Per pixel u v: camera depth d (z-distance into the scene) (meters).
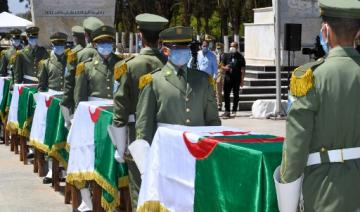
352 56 3.47
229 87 17.55
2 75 13.61
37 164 9.70
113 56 7.47
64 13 16.03
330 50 3.53
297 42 17.39
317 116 3.43
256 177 3.72
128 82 5.74
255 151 3.78
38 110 8.73
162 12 50.28
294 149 3.39
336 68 3.43
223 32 45.88
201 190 4.29
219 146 4.11
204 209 4.25
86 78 7.39
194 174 4.38
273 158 3.72
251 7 43.66
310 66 3.48
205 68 17.62
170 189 4.72
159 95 5.23
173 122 5.21
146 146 5.18
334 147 3.44
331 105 3.40
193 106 5.22
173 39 5.16
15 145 11.38
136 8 53.09
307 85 3.39
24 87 10.23
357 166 3.44
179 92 5.22
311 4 23.38
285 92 20.39
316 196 3.44
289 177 3.41
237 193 3.88
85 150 6.60
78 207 7.18
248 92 20.67
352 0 3.48
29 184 8.96
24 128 9.99
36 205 7.79
